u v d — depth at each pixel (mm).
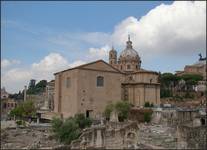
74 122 78625
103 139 53844
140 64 154250
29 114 136875
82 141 55344
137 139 54219
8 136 85125
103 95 116312
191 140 48812
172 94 173500
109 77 118500
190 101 154625
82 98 111562
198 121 83750
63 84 119938
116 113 103625
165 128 69188
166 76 180750
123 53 153750
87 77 113500
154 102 128875
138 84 127375
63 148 55000
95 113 113438
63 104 118875
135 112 105250
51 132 86250
